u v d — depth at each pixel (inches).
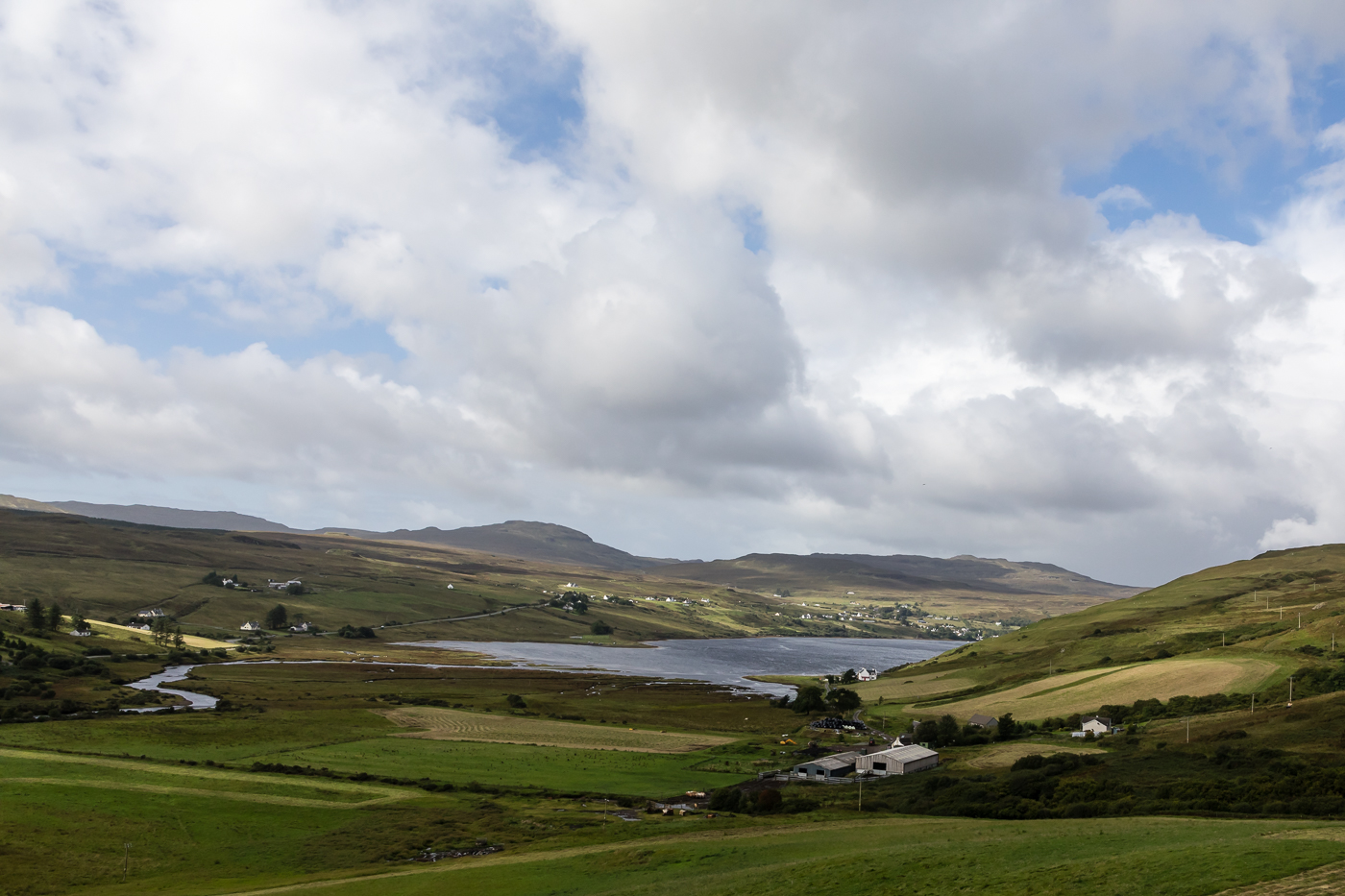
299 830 3176.7
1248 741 3759.8
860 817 3090.6
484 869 2556.6
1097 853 1861.5
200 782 3821.4
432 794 3789.4
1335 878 1392.7
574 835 3038.9
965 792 3408.0
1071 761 3752.5
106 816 3196.4
